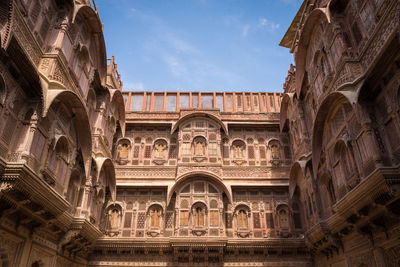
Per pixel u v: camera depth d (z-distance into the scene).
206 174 20.61
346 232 14.21
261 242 19.09
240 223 20.38
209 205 20.11
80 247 16.20
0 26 9.15
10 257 11.19
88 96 17.33
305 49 17.94
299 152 19.56
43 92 10.66
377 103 11.64
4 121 9.89
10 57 9.99
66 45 13.33
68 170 13.85
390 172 9.94
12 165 9.40
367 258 12.84
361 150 12.06
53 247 14.06
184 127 22.62
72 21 13.14
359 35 13.02
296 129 20.52
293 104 20.62
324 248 16.67
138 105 24.28
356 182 12.56
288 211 20.59
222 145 22.73
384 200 10.47
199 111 22.86
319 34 16.08
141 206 20.72
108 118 19.69
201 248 18.69
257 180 21.23
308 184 18.47
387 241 11.49
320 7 15.73
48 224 12.60
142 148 22.56
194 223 19.67
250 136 23.20
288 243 19.09
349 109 12.95
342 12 14.48
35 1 11.72
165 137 22.97
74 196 15.16
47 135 12.05
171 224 20.03
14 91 10.41
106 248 19.14
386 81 11.16
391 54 10.38
